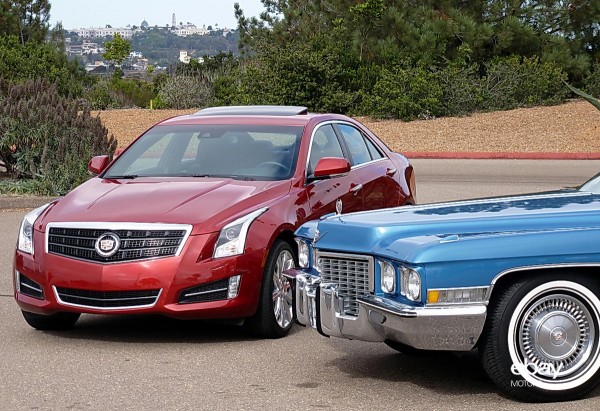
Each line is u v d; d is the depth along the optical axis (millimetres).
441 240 6500
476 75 30938
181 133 10344
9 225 15297
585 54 32844
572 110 28391
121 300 8375
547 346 6613
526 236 6516
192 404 6723
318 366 7727
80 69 43125
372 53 31953
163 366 7773
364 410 6520
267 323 8656
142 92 39969
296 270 7727
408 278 6539
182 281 8312
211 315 8422
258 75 31094
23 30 46406
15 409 6684
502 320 6535
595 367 6637
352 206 10312
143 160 10078
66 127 18516
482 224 6734
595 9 32500
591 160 23188
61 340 8742
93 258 8445
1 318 9609
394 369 7594
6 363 7918
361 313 6840
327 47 31422
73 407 6707
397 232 6809
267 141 9992
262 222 8719
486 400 6711
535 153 23672
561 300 6641
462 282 6438
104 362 7926
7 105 18406
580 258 6500
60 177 17656
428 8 32562
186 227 8414
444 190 18281
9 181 18500
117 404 6754
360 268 6953
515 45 32375
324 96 30281
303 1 37562
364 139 11344
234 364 7816
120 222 8461
